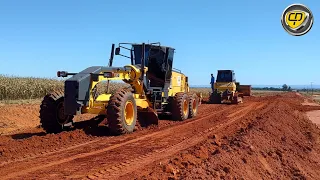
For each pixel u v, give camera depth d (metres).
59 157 7.98
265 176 8.19
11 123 15.24
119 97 10.73
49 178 6.30
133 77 12.70
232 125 14.17
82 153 8.44
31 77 26.83
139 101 12.35
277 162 9.47
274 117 16.02
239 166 7.79
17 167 7.06
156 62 14.58
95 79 10.75
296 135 14.16
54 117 10.95
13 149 8.50
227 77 30.88
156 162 7.64
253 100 35.62
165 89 14.90
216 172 6.87
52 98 10.99
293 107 27.89
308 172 9.59
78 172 6.74
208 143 9.37
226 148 8.77
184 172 6.60
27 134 11.37
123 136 10.84
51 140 9.62
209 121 15.63
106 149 8.95
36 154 8.24
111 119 10.58
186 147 9.46
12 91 24.20
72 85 10.35
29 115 17.61
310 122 19.23
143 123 13.04
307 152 11.46
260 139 10.70
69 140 9.94
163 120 15.42
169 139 10.65
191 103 16.77
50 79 27.58
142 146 9.46
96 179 6.31
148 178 6.18
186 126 13.70
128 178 6.39
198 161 7.56
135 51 14.07
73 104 10.33
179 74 16.91
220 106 26.64
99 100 11.23
